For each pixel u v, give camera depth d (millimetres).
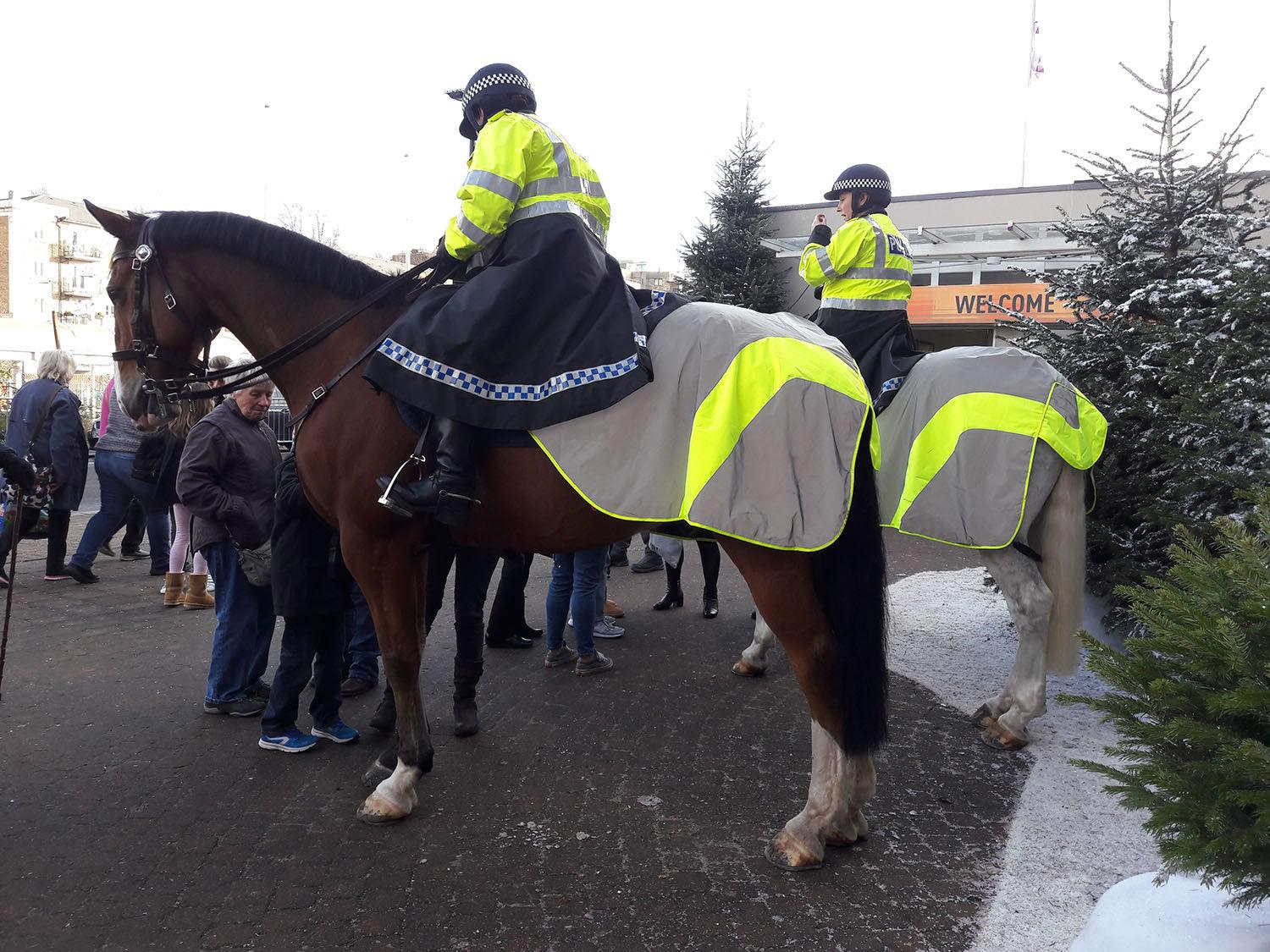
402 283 3223
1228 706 1938
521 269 2783
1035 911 2643
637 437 2717
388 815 3213
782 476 2637
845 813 2982
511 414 2719
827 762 2951
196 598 6391
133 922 2621
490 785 3574
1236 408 4129
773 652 5562
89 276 43250
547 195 2914
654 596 7156
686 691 4805
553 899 2750
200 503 4070
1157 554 4645
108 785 3529
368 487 2996
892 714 4414
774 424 2660
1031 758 3857
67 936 2549
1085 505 4117
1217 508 4145
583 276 2818
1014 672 3984
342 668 4703
